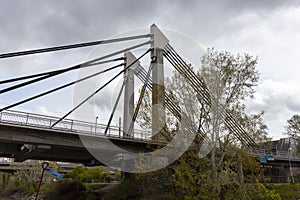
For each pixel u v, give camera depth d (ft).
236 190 63.67
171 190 72.59
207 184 62.08
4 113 87.35
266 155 92.43
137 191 88.07
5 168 212.23
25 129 89.45
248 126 66.69
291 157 171.53
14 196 183.62
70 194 131.44
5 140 88.22
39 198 147.33
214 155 64.54
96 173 192.65
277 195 65.87
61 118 93.61
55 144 93.20
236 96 67.82
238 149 64.80
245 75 68.44
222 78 66.59
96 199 116.16
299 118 160.04
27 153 102.32
